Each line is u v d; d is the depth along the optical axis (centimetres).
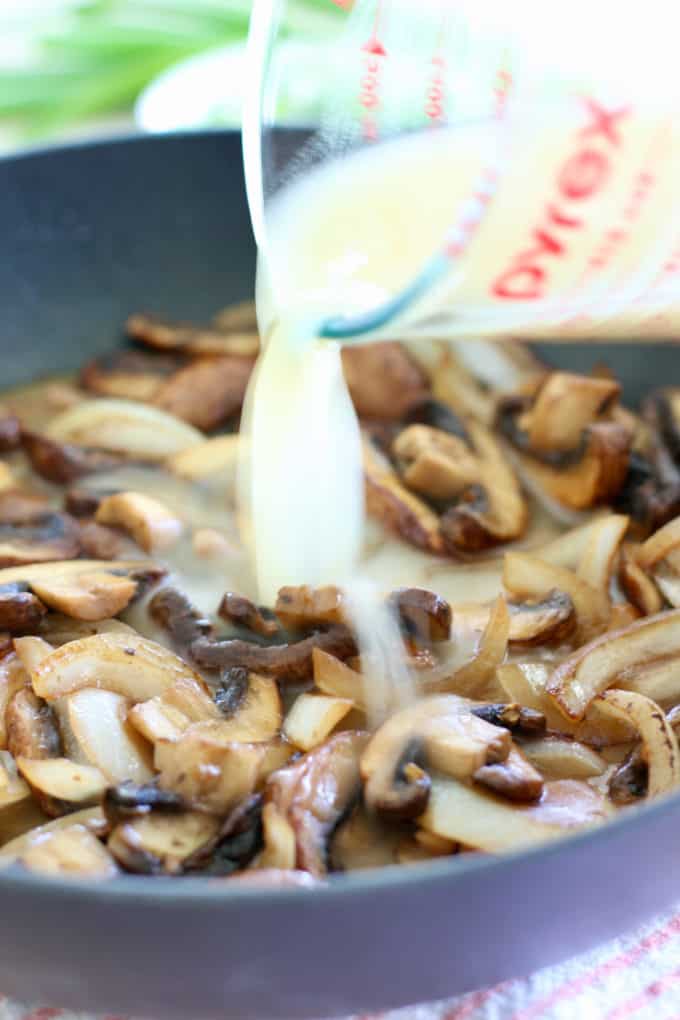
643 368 73
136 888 46
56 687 57
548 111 53
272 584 62
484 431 69
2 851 53
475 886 47
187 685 57
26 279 73
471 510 64
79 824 54
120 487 68
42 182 72
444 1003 53
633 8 54
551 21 54
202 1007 49
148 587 62
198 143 73
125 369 73
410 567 64
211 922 46
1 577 61
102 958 48
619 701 56
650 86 53
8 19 93
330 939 47
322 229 60
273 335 62
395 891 46
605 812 54
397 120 59
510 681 58
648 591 61
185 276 75
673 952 54
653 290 56
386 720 56
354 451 64
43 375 74
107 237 74
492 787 54
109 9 94
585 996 53
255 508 63
